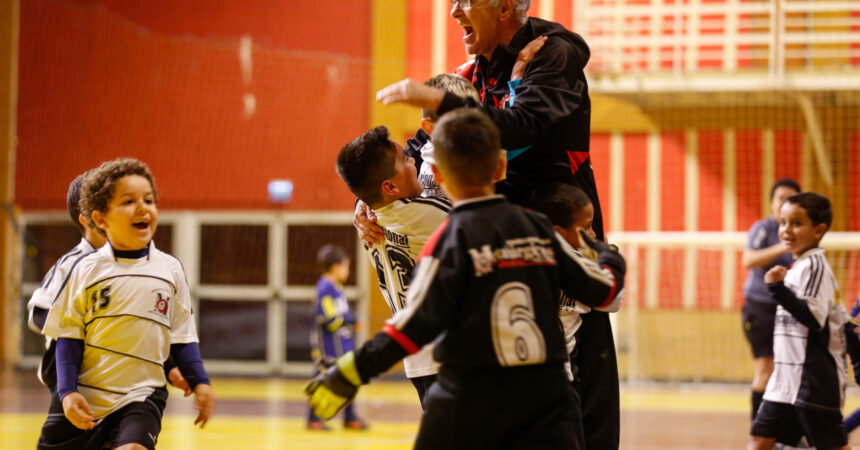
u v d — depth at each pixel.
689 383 10.59
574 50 2.62
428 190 2.79
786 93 10.48
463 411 2.11
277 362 12.07
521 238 2.15
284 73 12.11
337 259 7.86
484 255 2.10
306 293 12.03
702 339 10.64
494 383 2.09
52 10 12.48
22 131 12.45
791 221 4.00
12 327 12.27
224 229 12.20
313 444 6.50
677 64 10.40
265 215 12.12
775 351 4.12
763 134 10.76
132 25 12.37
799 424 4.06
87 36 12.42
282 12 12.13
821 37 10.11
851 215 10.46
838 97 10.51
